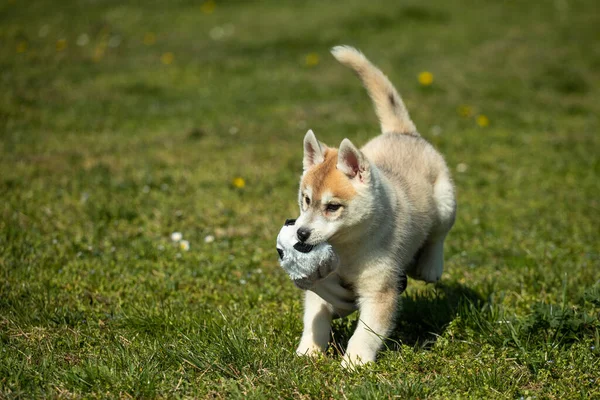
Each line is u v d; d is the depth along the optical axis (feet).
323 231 17.88
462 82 55.01
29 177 33.73
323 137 42.39
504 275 24.52
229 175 36.19
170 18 69.31
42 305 20.68
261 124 45.29
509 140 43.01
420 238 21.29
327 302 19.11
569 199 33.40
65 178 34.09
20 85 49.42
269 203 32.42
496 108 49.78
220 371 17.25
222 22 68.69
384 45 63.21
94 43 60.80
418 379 16.66
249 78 54.60
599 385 16.80
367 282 18.71
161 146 40.60
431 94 52.16
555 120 47.93
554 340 18.81
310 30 66.39
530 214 31.37
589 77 57.72
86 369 16.58
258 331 19.63
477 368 17.53
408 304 21.77
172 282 23.27
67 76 52.65
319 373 17.17
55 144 39.63
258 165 38.06
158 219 29.91
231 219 30.35
